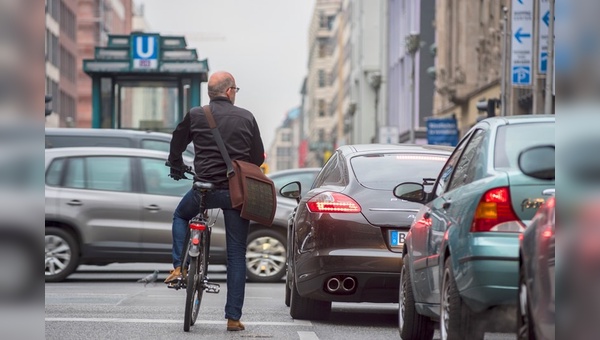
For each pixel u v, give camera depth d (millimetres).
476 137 20359
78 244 44125
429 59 173250
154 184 44562
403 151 29391
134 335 24359
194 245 25141
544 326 14016
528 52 68250
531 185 17484
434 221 21266
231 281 25594
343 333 26000
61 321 27109
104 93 83375
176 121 83625
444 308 19578
